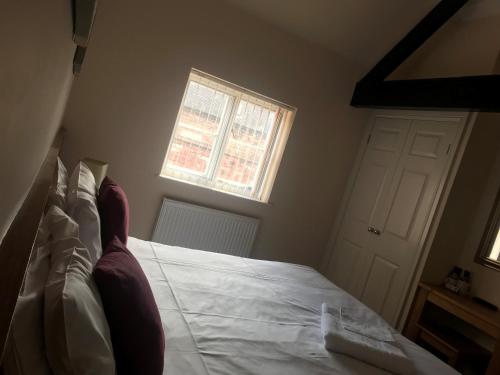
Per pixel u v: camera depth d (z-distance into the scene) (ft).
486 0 9.70
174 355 4.26
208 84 10.63
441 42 11.25
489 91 8.09
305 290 7.34
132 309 3.37
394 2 10.29
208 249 11.19
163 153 10.29
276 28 10.94
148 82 9.80
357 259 11.89
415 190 10.63
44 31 1.64
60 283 3.01
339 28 11.09
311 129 12.09
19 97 1.48
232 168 11.38
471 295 9.90
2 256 2.24
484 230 10.06
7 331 1.71
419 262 10.11
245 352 4.74
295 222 12.47
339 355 5.28
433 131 10.55
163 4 9.58
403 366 5.27
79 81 9.26
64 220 3.91
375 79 11.62
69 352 2.76
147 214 10.46
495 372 7.97
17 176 2.27
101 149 9.73
